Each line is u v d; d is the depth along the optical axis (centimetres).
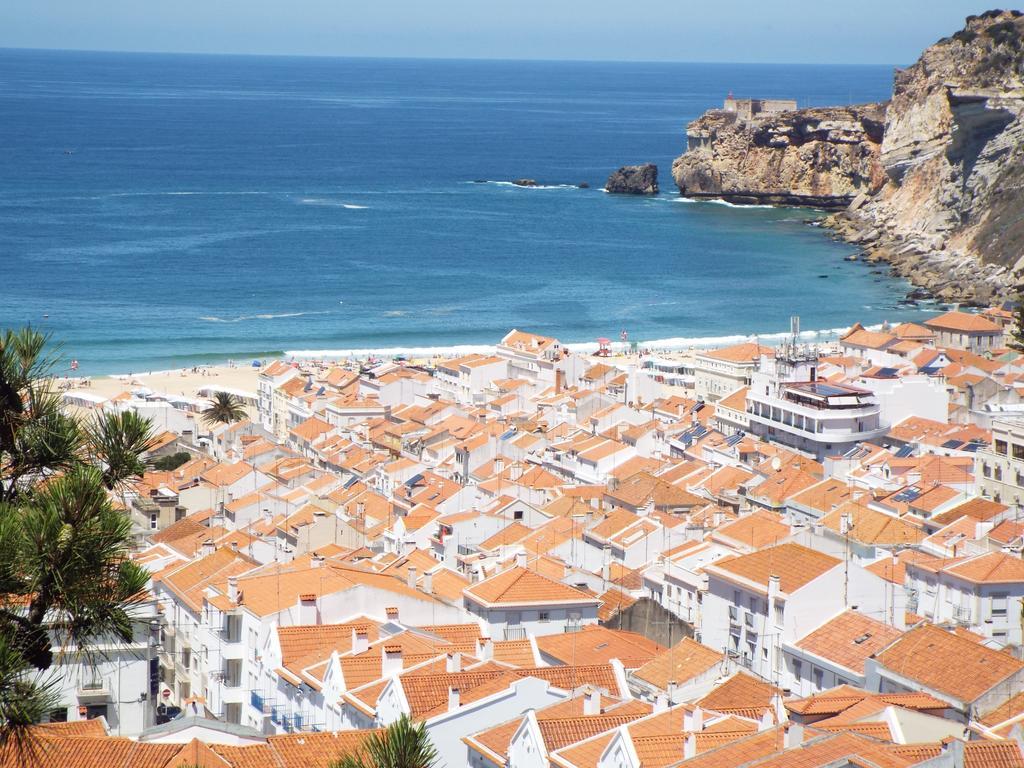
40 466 3953
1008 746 7125
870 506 17912
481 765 8912
